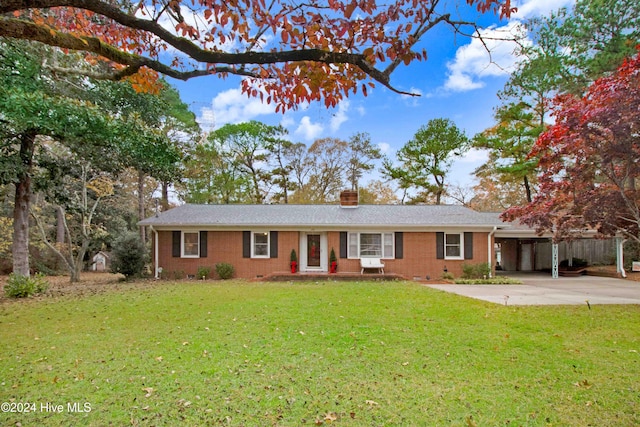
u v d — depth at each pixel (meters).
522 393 3.55
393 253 15.30
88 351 4.84
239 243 15.29
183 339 5.38
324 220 15.38
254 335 5.58
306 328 5.99
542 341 5.27
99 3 2.51
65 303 8.59
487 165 24.55
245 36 3.24
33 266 19.56
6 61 8.94
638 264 15.99
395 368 4.21
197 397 3.45
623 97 6.75
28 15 4.90
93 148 11.23
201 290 10.73
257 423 2.98
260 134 28.56
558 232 9.27
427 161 26.89
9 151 10.95
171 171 13.79
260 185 29.83
